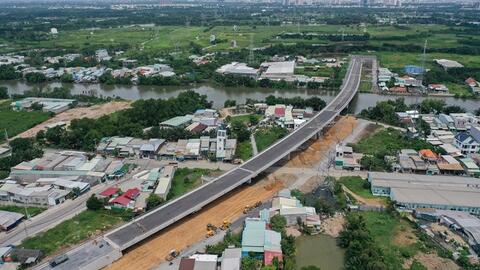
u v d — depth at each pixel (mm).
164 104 184875
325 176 128125
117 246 89812
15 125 177875
